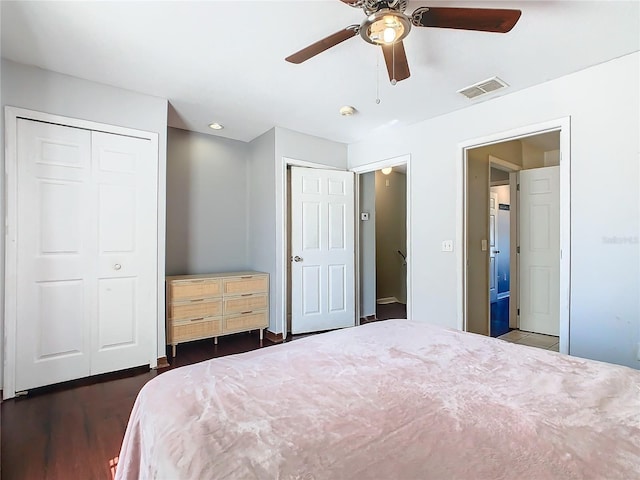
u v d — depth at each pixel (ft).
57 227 8.30
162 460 2.42
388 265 19.98
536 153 15.20
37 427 6.49
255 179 13.78
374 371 3.84
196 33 6.68
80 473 5.19
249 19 6.24
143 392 3.53
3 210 7.66
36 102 8.00
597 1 5.65
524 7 5.83
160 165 9.73
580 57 7.39
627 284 7.23
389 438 2.54
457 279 10.31
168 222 12.48
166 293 10.62
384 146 12.72
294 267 12.79
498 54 7.29
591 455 2.35
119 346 9.15
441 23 5.14
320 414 2.87
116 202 9.09
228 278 11.69
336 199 13.58
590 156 7.75
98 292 8.86
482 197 12.37
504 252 20.95
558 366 4.04
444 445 2.46
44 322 8.14
